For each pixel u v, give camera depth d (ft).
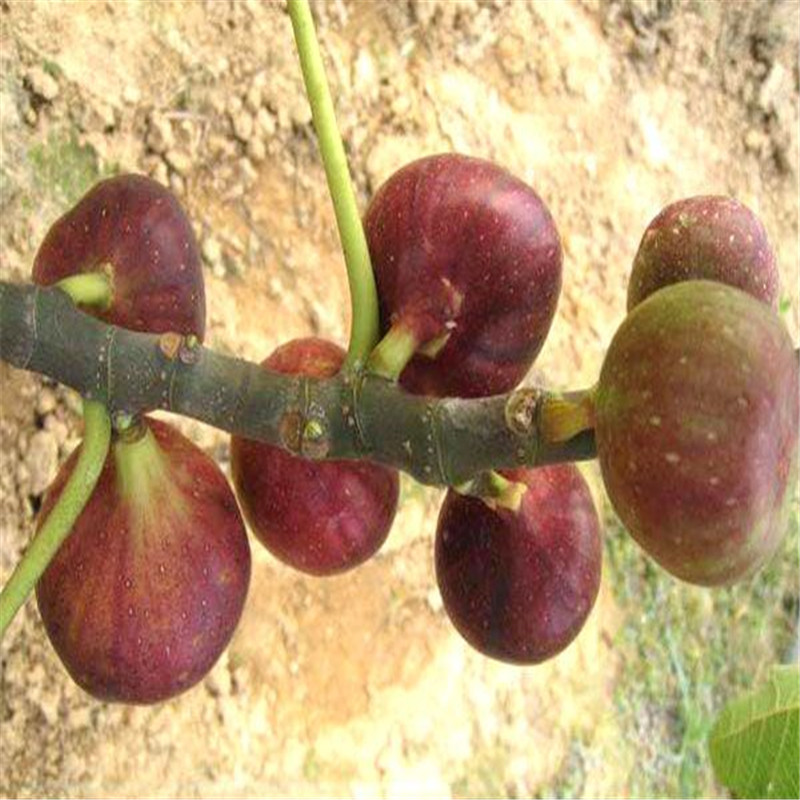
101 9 1.73
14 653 1.57
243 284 1.82
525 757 2.00
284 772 1.77
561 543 0.94
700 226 0.83
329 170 0.86
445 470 0.77
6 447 1.57
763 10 2.40
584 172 2.19
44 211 1.63
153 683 0.91
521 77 2.15
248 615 1.77
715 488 0.63
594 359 2.15
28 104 1.64
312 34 0.87
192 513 0.91
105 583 0.89
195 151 1.80
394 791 1.85
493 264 0.89
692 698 2.23
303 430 0.81
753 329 0.64
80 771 1.61
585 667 2.11
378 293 0.90
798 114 2.47
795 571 2.39
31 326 0.83
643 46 2.29
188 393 0.84
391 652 1.89
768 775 1.19
